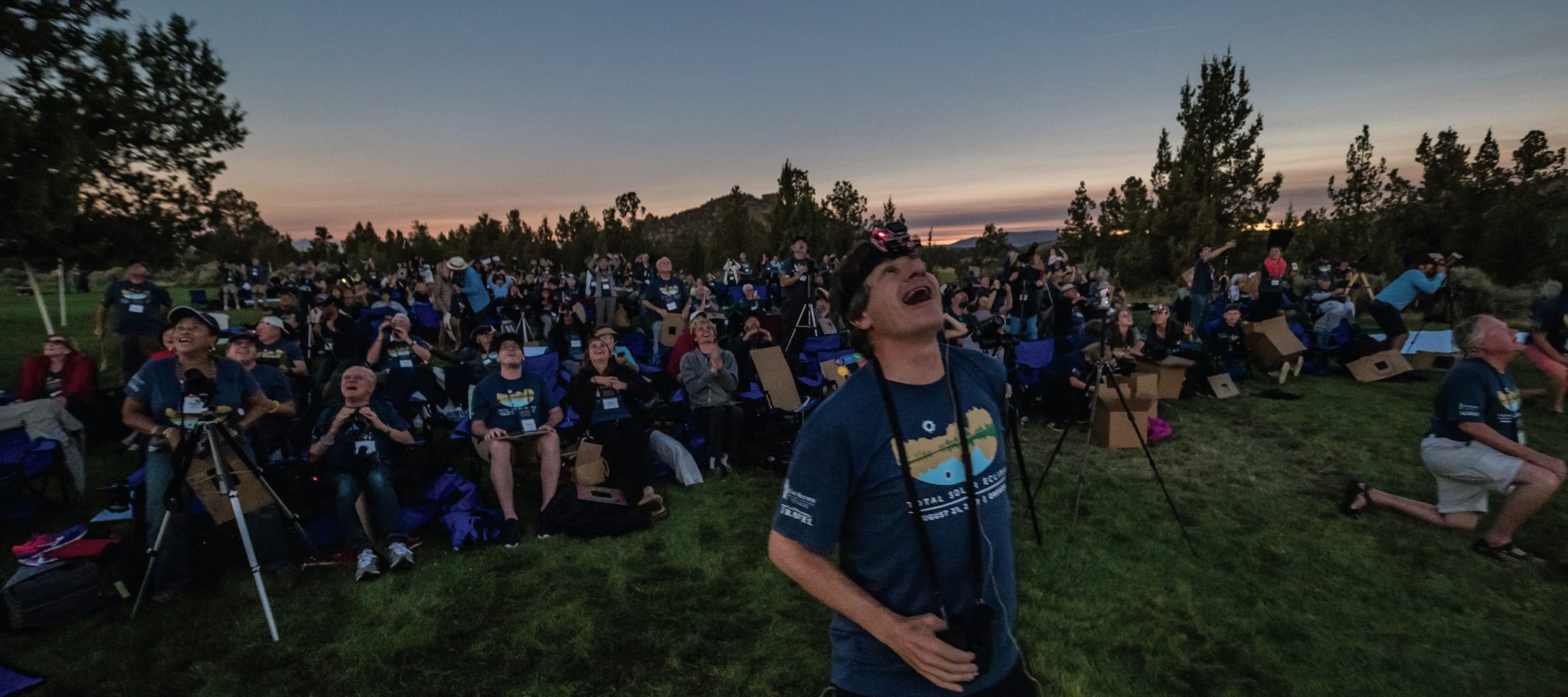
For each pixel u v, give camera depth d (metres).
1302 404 7.48
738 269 19.55
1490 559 3.99
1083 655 3.12
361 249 41.12
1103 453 6.04
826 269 9.20
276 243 43.03
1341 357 8.93
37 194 5.45
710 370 5.80
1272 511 4.71
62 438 4.69
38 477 4.73
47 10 5.80
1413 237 17.70
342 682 3.00
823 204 30.33
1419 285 8.48
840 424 1.10
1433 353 8.92
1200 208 18.91
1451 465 4.17
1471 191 16.69
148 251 7.08
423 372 6.30
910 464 1.11
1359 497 4.57
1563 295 6.71
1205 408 7.42
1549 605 3.51
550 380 6.94
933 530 1.13
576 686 2.96
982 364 1.29
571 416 5.84
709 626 3.40
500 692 2.94
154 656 3.18
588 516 4.56
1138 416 6.07
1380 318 8.72
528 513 4.95
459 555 4.21
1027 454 6.02
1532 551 4.07
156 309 7.34
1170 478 5.37
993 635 1.16
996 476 1.22
